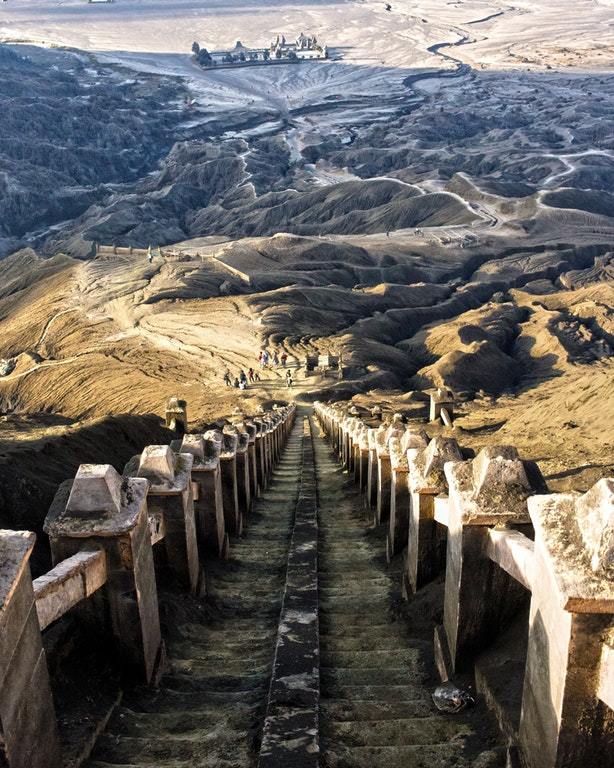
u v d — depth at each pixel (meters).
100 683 5.75
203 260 125.31
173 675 6.50
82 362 77.81
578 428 20.67
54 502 5.96
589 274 131.25
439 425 29.52
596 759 3.90
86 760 4.80
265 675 6.45
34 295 120.44
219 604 8.91
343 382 65.50
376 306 105.75
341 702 5.75
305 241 138.00
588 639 3.72
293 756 4.70
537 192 183.50
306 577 9.18
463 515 5.54
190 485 8.59
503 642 5.74
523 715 4.48
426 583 8.07
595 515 3.85
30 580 4.15
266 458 22.41
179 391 63.62
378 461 12.77
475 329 86.44
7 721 3.69
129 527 5.72
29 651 4.08
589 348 80.19
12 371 85.75
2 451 10.85
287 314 90.69
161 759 4.86
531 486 5.65
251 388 63.75
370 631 7.62
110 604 5.89
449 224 171.50
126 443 17.02
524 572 4.68
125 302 101.75
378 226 179.25
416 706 5.64
